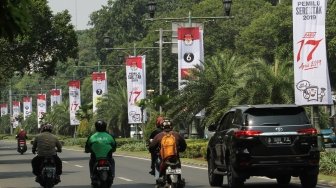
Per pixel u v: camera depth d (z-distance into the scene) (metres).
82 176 59.81
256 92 81.00
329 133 106.06
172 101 93.31
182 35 90.50
